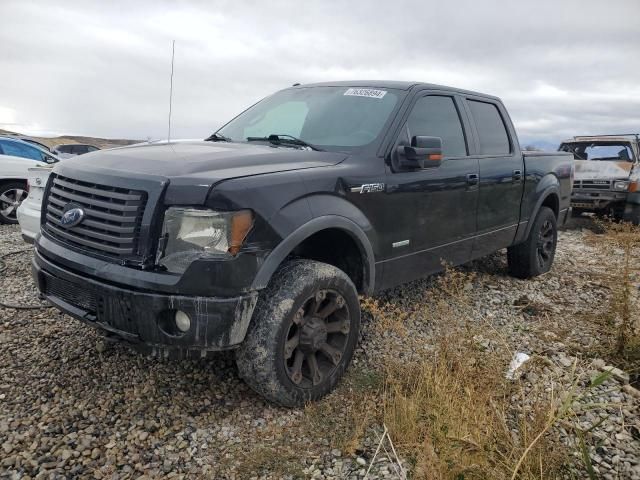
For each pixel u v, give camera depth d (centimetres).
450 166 421
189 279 254
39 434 265
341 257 356
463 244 452
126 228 266
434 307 439
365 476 236
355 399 300
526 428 236
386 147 363
